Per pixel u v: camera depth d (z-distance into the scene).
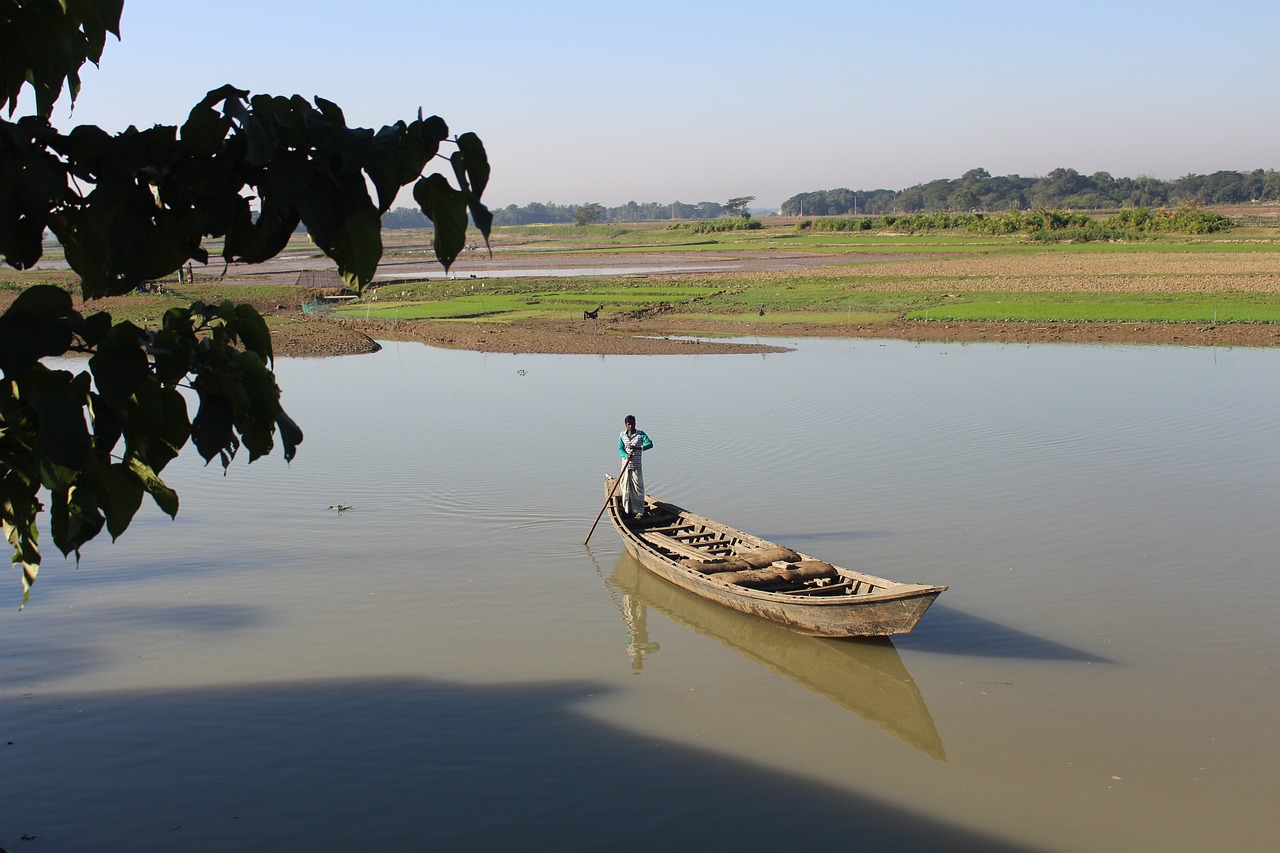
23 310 3.60
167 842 9.05
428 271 93.56
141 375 3.80
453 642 13.30
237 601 14.55
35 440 4.00
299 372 36.53
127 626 13.66
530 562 16.28
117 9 4.37
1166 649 12.64
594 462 22.02
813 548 16.50
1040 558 15.76
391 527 17.84
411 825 9.34
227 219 3.66
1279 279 58.31
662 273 82.56
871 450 22.45
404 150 3.59
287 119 3.52
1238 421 24.81
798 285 65.50
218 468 21.80
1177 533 16.70
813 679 12.44
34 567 4.46
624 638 13.59
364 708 11.48
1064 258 80.75
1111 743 10.65
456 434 25.03
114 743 10.68
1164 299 50.94
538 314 55.09
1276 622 13.25
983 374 32.78
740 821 9.45
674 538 16.31
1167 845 9.02
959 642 13.06
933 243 114.44
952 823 9.41
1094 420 25.22
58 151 3.54
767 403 28.22
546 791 9.92
